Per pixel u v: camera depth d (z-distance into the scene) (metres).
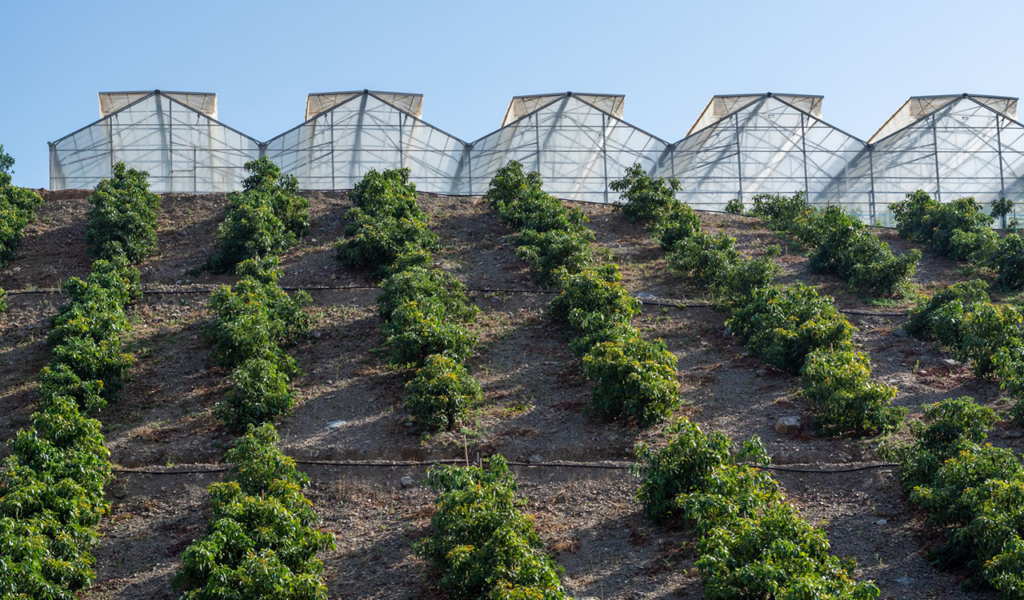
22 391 33.25
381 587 23.09
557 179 59.50
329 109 59.66
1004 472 22.34
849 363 29.70
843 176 59.28
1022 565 19.41
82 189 54.84
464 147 60.03
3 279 43.44
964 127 58.88
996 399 30.84
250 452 25.80
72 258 45.72
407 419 30.77
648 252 46.66
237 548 21.75
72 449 26.78
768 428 29.67
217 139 59.19
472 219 51.44
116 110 58.91
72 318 35.12
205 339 37.09
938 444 25.64
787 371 33.31
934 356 34.56
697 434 24.94
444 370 30.36
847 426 28.98
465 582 20.59
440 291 36.88
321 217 51.44
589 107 60.22
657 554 23.62
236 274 43.97
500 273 43.72
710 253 40.84
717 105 61.47
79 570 22.58
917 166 58.84
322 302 40.69
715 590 19.70
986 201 58.09
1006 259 41.22
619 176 59.62
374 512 26.41
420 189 59.38
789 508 21.17
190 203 53.09
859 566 22.77
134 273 41.28
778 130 59.81
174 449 29.56
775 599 18.75
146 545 25.23
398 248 43.31
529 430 29.97
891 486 25.97
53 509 23.88
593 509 26.00
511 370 34.44
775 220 52.53
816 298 35.47
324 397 32.81
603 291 36.09
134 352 36.31
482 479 23.98
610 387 29.67
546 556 22.03
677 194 59.28
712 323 38.22
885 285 40.78
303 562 22.23
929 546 23.14
